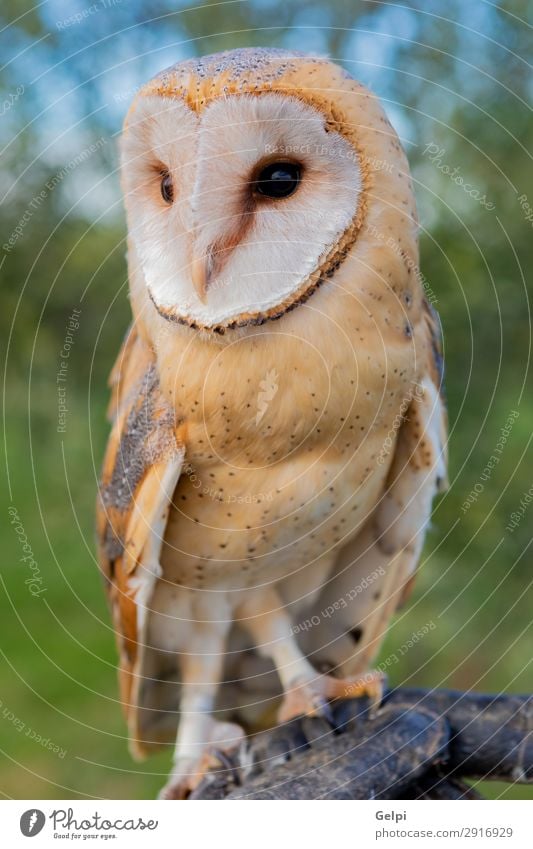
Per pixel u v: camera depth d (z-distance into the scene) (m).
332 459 0.96
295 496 0.96
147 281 0.94
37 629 1.52
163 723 1.05
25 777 1.35
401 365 0.95
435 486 0.98
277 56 0.91
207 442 0.95
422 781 0.94
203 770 0.98
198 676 1.01
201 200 0.91
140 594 0.97
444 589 1.09
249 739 0.98
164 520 0.96
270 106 0.90
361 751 0.93
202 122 0.90
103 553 1.02
